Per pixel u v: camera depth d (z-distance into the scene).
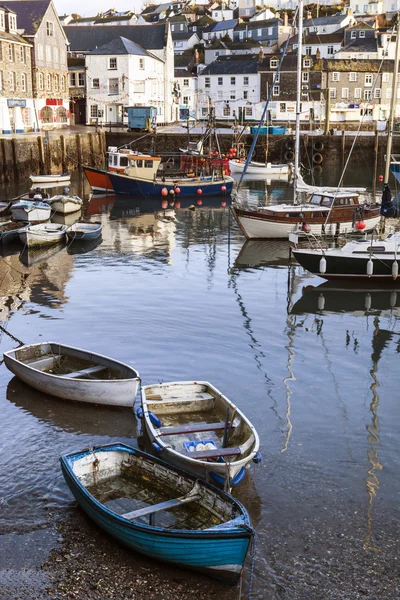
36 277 24.17
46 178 49.88
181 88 92.50
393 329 19.16
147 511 9.01
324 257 23.28
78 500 9.75
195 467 10.27
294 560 9.13
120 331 18.08
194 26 125.94
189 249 29.42
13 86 58.66
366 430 12.88
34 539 9.37
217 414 12.34
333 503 10.46
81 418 13.09
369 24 109.25
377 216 31.83
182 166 51.94
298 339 18.00
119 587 8.46
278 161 68.75
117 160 48.50
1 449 11.84
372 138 66.00
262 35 108.38
